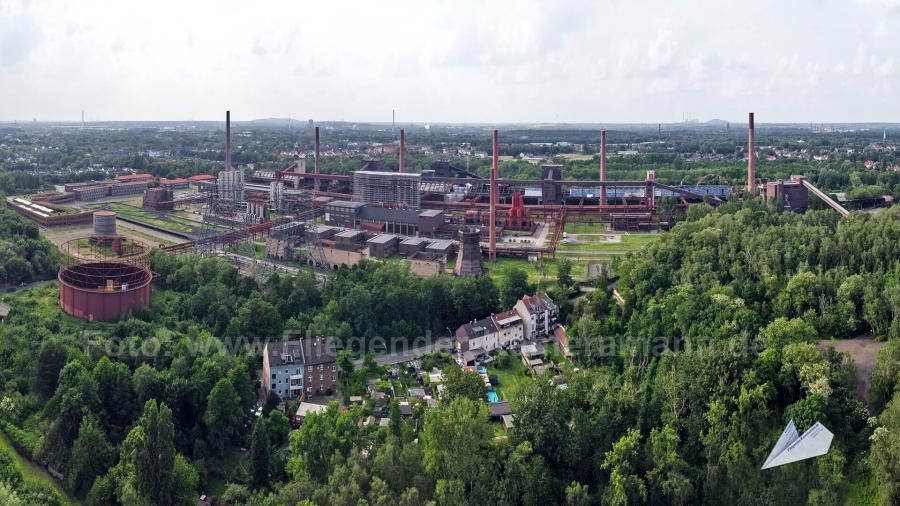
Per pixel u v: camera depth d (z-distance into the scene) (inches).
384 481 7608.3
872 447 7623.0
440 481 7682.1
